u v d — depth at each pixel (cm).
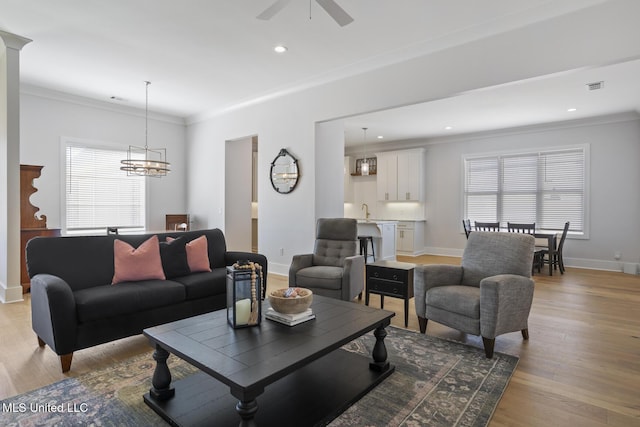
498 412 195
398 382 226
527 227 619
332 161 546
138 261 309
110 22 350
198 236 379
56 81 519
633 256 611
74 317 241
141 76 495
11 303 386
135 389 215
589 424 185
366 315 230
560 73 314
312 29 357
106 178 634
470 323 275
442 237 833
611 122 626
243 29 360
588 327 332
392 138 851
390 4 310
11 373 235
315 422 178
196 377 222
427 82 388
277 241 557
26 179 457
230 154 662
